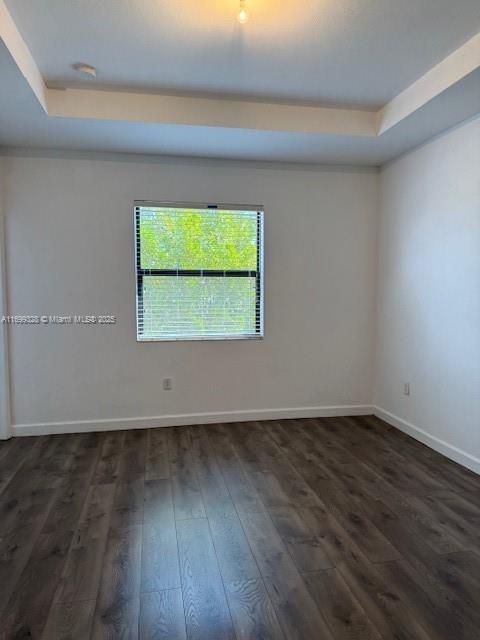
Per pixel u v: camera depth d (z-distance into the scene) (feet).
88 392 11.94
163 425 12.40
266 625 5.08
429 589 5.70
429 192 10.72
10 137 10.36
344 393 13.51
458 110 8.84
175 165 11.96
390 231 12.59
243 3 6.17
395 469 9.53
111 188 11.65
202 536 6.91
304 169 12.71
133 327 12.03
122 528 7.13
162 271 12.23
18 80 7.46
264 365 12.91
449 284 10.08
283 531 7.07
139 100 9.30
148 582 5.82
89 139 10.48
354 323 13.39
